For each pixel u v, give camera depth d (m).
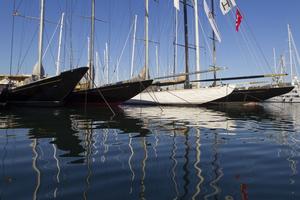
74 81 22.12
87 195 4.40
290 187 4.74
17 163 6.21
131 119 15.83
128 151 7.47
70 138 9.46
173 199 4.27
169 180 5.09
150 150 7.60
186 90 28.75
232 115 19.53
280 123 14.58
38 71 24.05
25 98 22.97
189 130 11.55
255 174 5.45
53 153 7.22
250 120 16.11
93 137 9.70
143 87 26.05
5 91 22.25
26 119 15.22
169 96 29.53
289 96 44.03
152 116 17.77
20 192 4.51
